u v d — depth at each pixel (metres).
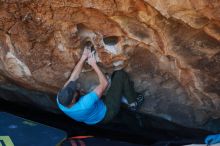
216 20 3.09
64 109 3.90
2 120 4.38
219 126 4.40
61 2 3.26
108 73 3.98
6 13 3.46
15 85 4.52
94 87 4.11
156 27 3.34
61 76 4.03
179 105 4.22
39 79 4.14
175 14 3.12
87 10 3.31
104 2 3.18
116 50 3.69
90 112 3.91
